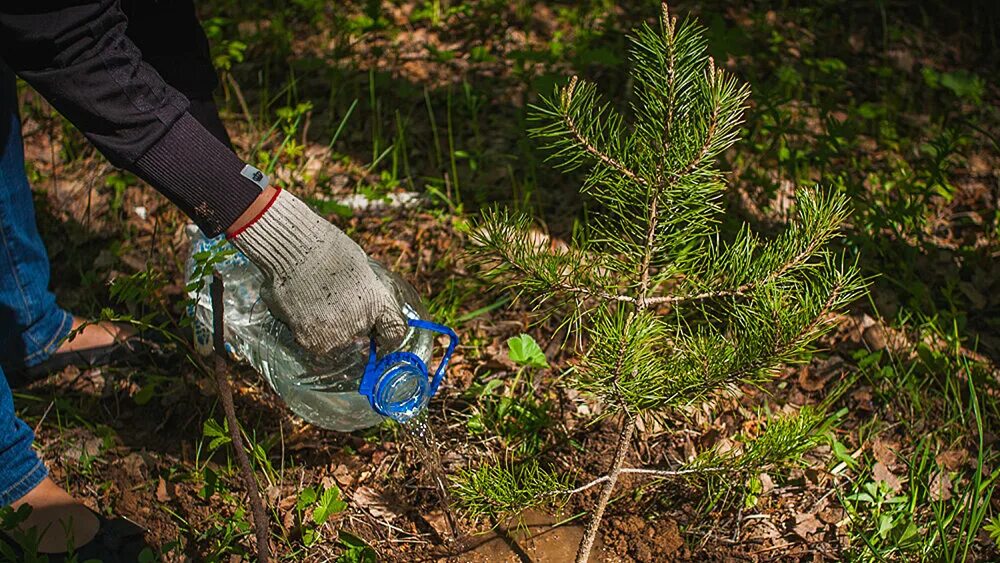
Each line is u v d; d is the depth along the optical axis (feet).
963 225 11.73
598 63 14.05
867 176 12.38
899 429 9.43
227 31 15.17
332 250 6.89
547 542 8.63
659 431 9.41
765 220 11.69
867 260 11.04
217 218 6.76
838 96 13.99
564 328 10.41
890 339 10.27
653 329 6.91
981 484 8.34
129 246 11.68
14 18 6.17
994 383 9.61
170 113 6.57
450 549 8.57
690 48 6.32
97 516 8.82
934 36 15.35
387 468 9.21
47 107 13.66
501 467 9.12
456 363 10.16
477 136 12.96
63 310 10.46
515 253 7.09
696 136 6.44
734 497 8.84
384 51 14.79
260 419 9.66
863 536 7.97
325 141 13.16
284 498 8.94
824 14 15.83
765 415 9.55
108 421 9.79
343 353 7.54
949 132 11.78
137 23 8.21
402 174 12.63
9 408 8.27
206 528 8.75
